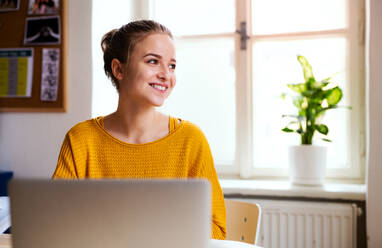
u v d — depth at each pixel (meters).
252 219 1.21
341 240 1.79
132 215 0.46
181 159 1.00
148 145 0.99
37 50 2.08
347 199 1.85
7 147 2.13
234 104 2.27
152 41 0.95
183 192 0.46
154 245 0.47
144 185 0.46
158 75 0.96
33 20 2.09
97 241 0.47
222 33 2.27
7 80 2.11
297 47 2.17
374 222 1.72
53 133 2.07
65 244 0.47
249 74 2.23
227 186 1.97
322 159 1.92
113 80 1.04
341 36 2.10
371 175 1.73
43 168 2.08
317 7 2.14
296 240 1.84
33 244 0.48
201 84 2.31
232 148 2.28
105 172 0.99
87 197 0.46
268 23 2.22
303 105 1.91
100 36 2.10
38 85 2.07
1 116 2.15
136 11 2.40
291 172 1.98
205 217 0.47
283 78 2.19
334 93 1.83
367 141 1.78
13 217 0.48
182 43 2.34
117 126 1.02
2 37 2.12
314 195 1.85
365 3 2.04
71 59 2.05
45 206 0.47
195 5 2.32
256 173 2.23
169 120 1.05
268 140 2.22
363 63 2.05
